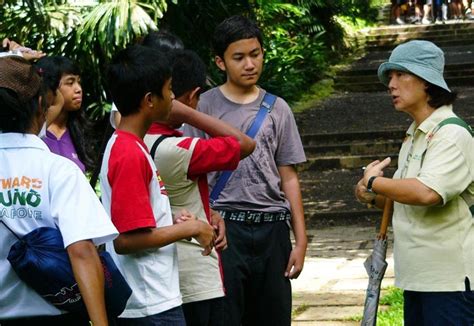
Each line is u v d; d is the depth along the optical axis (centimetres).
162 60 339
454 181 375
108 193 337
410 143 399
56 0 1038
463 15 2077
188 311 369
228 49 417
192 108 378
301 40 1634
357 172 1183
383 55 1823
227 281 403
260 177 412
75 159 514
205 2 1157
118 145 334
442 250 381
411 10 2067
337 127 1328
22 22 1038
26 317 296
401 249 392
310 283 714
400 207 396
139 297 336
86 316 298
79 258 288
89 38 1012
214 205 411
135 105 338
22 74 300
